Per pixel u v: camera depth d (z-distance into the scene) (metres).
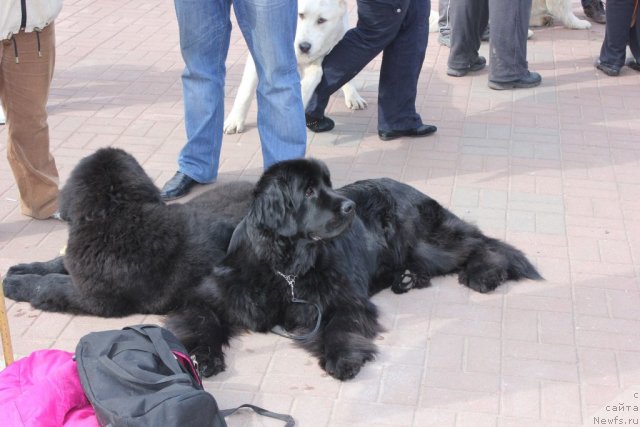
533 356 4.13
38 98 4.66
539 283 4.50
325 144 5.56
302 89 5.48
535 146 5.54
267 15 4.70
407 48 5.40
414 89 5.53
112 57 6.59
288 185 4.09
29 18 4.46
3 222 4.87
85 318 4.29
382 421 3.88
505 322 4.30
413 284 4.48
